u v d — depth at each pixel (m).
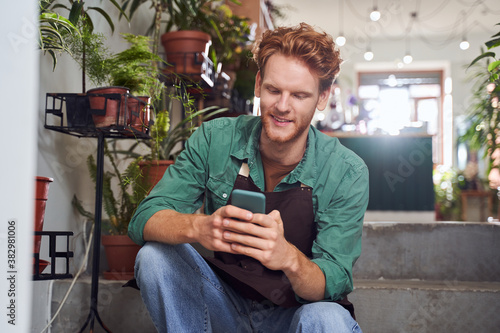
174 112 2.68
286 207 1.19
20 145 0.66
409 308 1.61
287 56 1.09
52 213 1.78
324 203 1.18
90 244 2.00
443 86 7.71
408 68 7.82
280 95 1.10
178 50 2.56
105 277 1.83
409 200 3.08
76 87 1.95
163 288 1.06
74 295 1.75
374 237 1.98
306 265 1.01
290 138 1.12
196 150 1.24
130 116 1.62
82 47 1.66
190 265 1.10
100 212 1.61
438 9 6.51
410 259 1.96
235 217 0.96
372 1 6.25
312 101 1.11
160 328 1.10
